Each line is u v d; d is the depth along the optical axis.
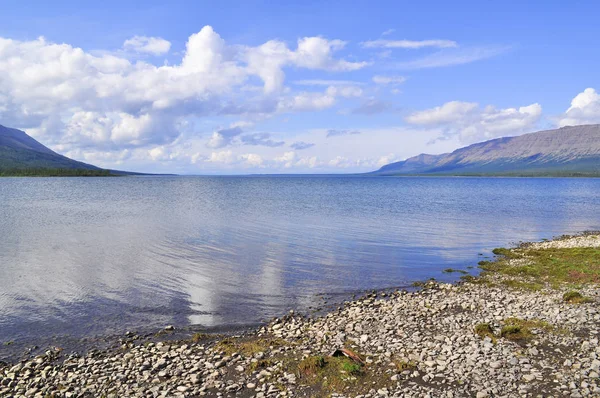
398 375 15.22
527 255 40.22
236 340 19.70
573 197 135.88
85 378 15.67
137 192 149.50
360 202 108.69
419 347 17.78
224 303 25.27
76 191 149.62
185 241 46.31
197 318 22.75
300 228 57.75
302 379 15.26
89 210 81.00
